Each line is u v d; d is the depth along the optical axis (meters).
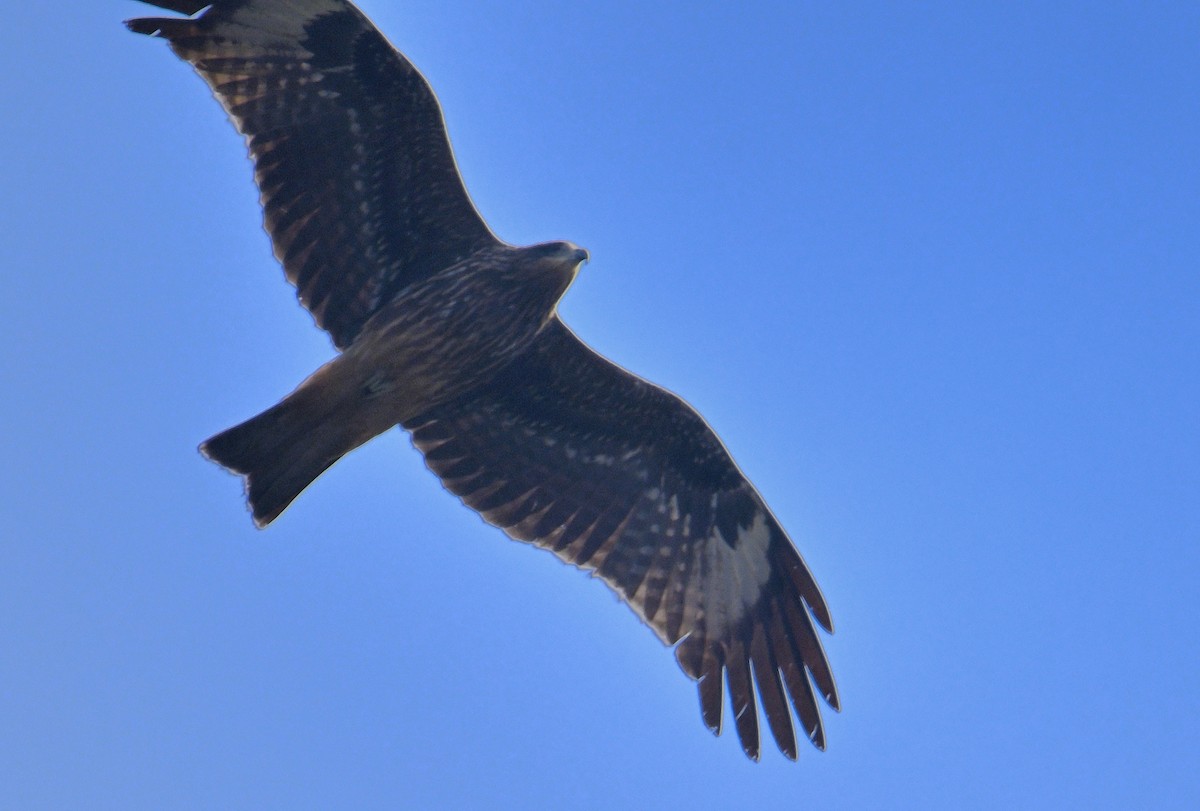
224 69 16.59
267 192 16.97
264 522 16.77
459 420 18.86
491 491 19.00
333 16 16.36
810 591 18.86
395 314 17.36
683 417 18.91
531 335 17.97
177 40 16.41
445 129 16.95
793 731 18.50
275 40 16.50
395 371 17.27
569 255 17.62
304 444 17.09
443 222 17.55
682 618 19.00
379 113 16.91
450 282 17.47
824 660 18.70
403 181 17.27
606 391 18.86
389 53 16.55
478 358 17.67
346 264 17.48
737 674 18.72
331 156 17.06
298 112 16.81
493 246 17.73
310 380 16.97
